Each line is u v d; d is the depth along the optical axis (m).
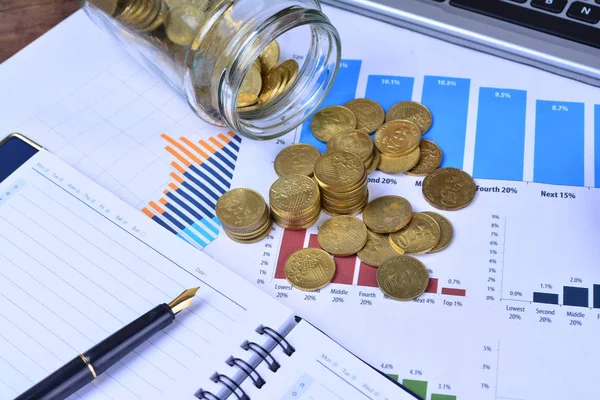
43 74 0.76
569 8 0.71
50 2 0.80
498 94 0.72
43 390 0.55
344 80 0.74
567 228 0.64
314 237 0.66
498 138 0.70
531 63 0.73
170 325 0.60
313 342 0.58
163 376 0.58
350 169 0.65
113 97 0.75
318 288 0.63
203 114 0.71
